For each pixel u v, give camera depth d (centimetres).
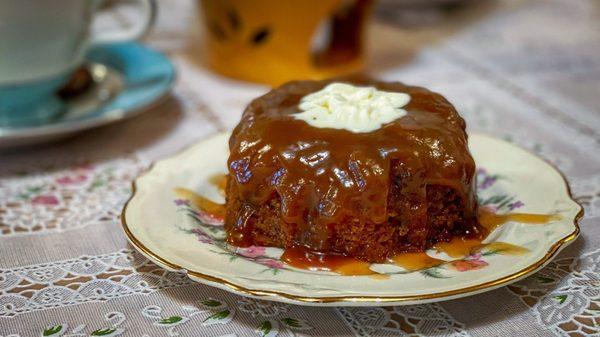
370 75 51
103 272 33
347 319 30
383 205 32
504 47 57
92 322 30
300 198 32
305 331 30
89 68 47
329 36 53
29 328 30
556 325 30
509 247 32
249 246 33
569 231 32
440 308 31
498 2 69
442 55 55
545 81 51
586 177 40
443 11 66
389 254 32
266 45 49
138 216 33
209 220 35
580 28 62
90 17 42
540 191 35
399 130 33
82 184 39
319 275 31
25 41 40
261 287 29
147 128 44
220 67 51
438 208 33
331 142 32
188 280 32
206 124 45
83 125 40
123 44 50
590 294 31
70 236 35
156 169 37
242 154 33
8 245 34
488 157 38
